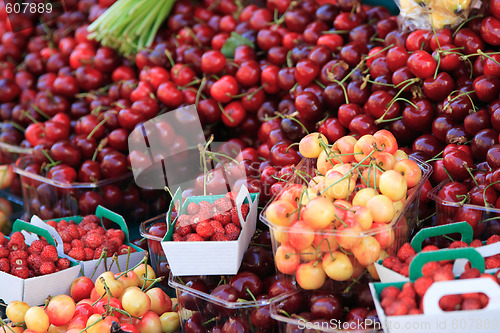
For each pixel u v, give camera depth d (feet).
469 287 1.82
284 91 3.10
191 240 2.28
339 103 2.78
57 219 2.99
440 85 2.55
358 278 2.11
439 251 1.96
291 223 2.13
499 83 2.47
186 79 3.20
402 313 1.87
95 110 3.26
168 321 2.47
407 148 2.65
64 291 2.56
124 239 2.86
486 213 2.29
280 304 2.17
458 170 2.41
